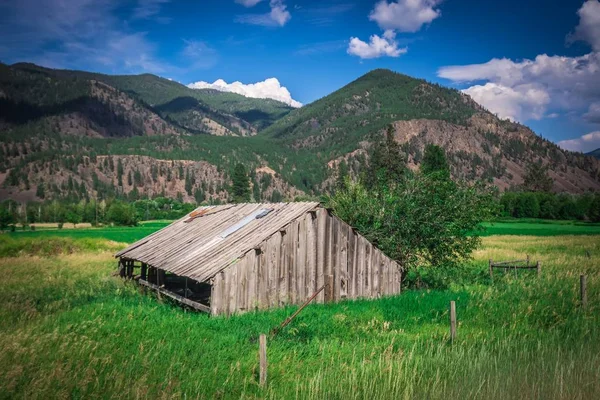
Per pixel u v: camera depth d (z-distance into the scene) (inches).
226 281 710.5
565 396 376.2
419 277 1011.3
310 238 808.3
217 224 990.4
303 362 464.8
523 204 5723.4
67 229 4724.4
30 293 871.1
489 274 1091.3
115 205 5502.0
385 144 3585.1
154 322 595.2
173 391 376.5
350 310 705.6
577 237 2598.4
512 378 412.5
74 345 452.8
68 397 354.9
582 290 727.1
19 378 366.6
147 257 938.1
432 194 999.0
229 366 440.5
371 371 434.9
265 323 619.8
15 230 4471.0
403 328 616.4
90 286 960.3
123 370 408.2
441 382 409.7
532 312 686.5
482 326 625.3
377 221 1000.2
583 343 527.2
